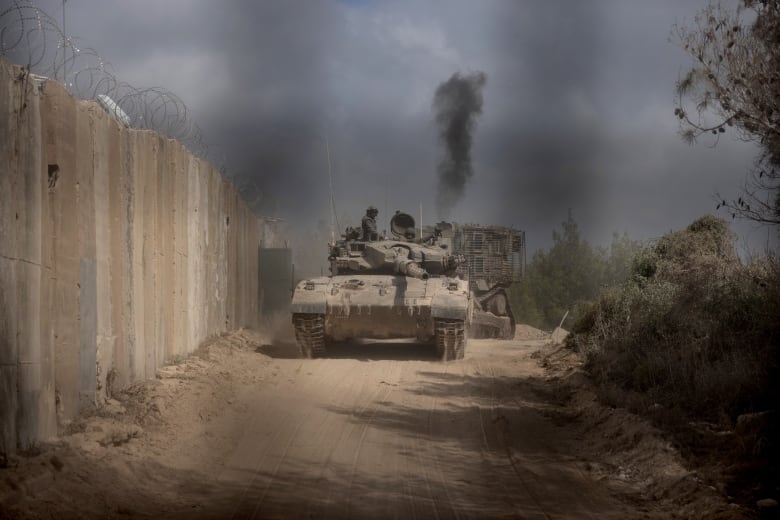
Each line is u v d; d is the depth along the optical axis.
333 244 22.14
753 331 13.31
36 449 8.74
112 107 12.87
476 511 8.34
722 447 10.24
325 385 15.41
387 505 8.46
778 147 12.52
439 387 15.59
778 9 12.90
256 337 22.94
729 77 12.91
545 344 24.50
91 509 7.86
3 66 8.32
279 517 7.95
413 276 19.75
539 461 10.52
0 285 8.14
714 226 18.20
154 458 9.82
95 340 11.20
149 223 14.23
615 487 9.42
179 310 16.50
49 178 9.82
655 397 12.65
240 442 10.93
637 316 16.02
